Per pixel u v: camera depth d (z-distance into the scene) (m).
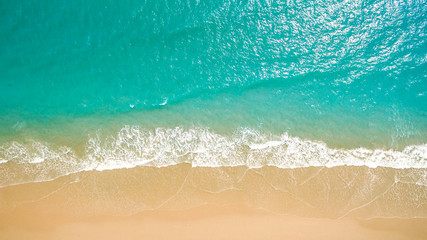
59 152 12.18
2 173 11.69
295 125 12.91
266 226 11.16
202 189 11.62
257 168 11.97
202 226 11.12
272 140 12.55
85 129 12.68
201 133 12.62
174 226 11.10
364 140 12.66
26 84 13.42
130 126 12.76
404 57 14.02
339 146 12.52
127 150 12.27
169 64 13.98
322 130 12.83
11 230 10.89
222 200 11.47
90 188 11.59
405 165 12.16
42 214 11.14
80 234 10.95
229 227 11.14
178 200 11.46
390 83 13.63
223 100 13.35
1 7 14.01
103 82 13.66
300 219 11.27
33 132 12.57
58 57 13.88
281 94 13.45
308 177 11.87
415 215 11.34
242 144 12.42
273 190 11.63
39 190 11.48
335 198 11.56
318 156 12.27
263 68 13.91
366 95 13.47
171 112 13.09
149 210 11.30
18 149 12.20
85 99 13.36
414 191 11.70
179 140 12.48
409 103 13.35
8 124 12.66
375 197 11.60
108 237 10.93
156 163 12.04
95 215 11.19
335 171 11.99
